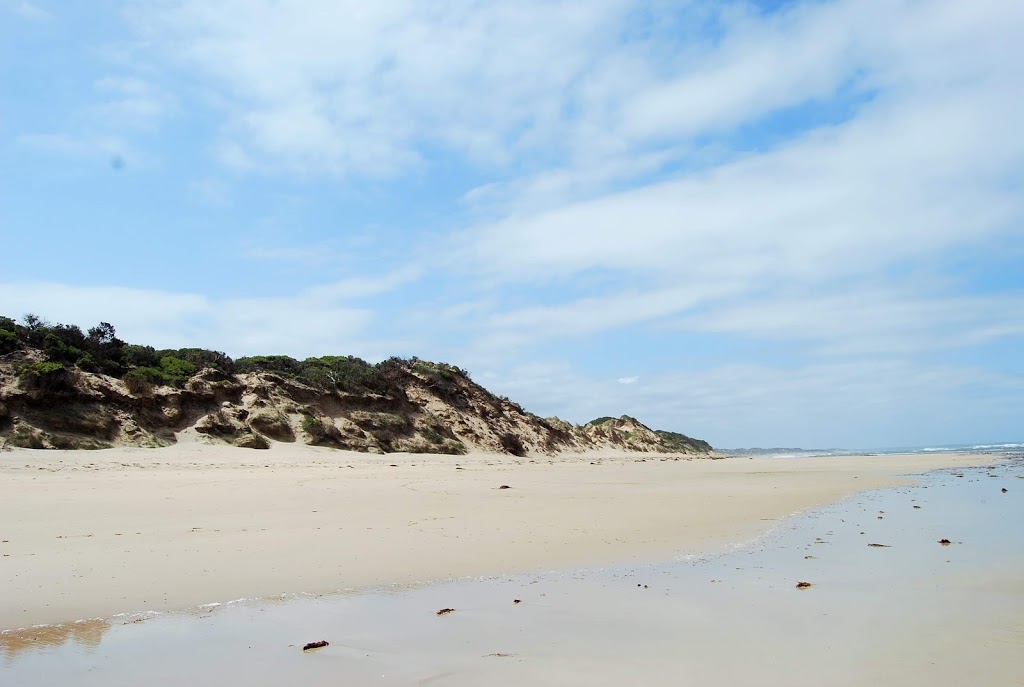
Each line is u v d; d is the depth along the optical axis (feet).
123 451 93.76
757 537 41.60
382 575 30.81
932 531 43.27
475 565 33.06
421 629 22.53
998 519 49.06
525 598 26.71
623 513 53.06
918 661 18.51
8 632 22.21
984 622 22.34
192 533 39.73
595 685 17.06
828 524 47.29
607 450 232.94
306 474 83.10
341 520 46.24
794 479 100.32
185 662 19.29
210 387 121.49
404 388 168.45
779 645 20.21
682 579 29.89
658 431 350.02
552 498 64.23
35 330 110.83
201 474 77.15
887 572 30.68
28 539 36.45
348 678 17.89
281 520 45.65
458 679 17.69
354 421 138.41
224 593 27.43
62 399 97.40
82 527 40.50
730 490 77.41
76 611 24.61
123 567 31.07
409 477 85.35
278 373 141.28
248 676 18.10
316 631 22.39
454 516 49.55
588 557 35.17
